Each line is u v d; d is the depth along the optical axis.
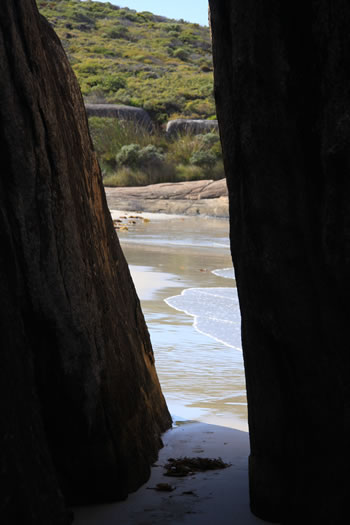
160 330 7.43
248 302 2.92
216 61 2.95
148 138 33.53
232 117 2.84
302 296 2.64
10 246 2.64
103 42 65.88
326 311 2.56
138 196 26.92
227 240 17.53
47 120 2.93
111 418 3.22
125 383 3.48
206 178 29.95
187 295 9.61
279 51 2.54
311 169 2.51
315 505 2.75
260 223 2.73
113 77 48.34
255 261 2.79
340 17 2.29
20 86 2.77
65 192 3.03
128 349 3.67
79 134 3.58
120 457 3.24
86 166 3.60
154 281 10.80
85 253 3.24
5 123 2.72
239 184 2.88
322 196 2.48
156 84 49.72
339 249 2.43
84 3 83.62
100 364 3.16
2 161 2.74
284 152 2.59
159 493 3.32
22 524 2.28
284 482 2.91
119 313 3.69
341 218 2.41
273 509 2.96
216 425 4.45
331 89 2.36
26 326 2.90
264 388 2.95
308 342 2.66
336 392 2.60
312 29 2.40
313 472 2.76
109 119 34.50
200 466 3.68
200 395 5.16
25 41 2.87
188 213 25.42
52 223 2.92
